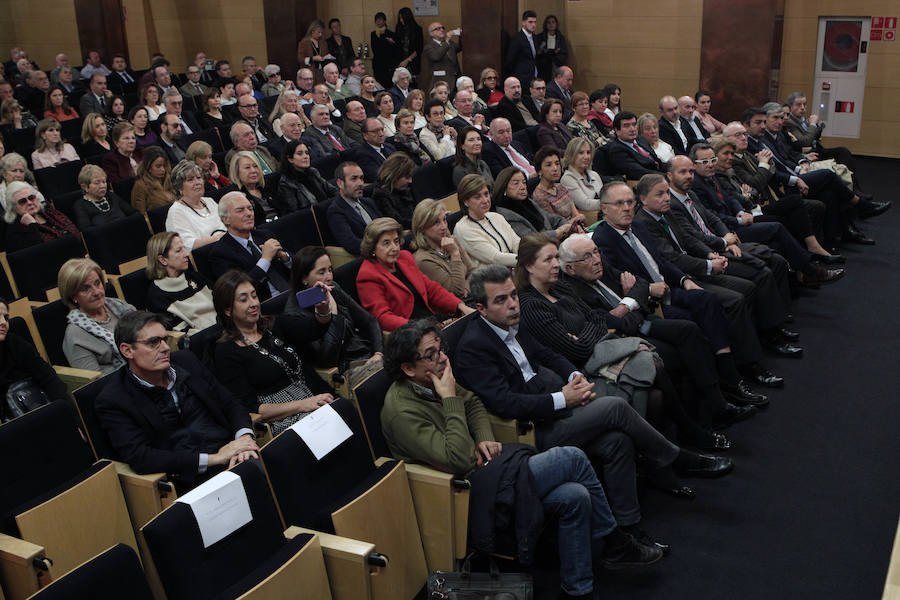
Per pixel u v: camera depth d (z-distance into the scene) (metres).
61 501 2.72
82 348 3.80
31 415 2.91
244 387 3.52
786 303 5.53
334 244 5.54
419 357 3.05
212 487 2.50
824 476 3.96
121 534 2.92
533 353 3.74
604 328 4.06
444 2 13.23
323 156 7.60
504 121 7.18
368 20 13.95
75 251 5.10
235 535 2.53
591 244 4.25
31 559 2.46
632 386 3.73
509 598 2.89
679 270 4.79
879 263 6.97
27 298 4.48
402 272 4.46
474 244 5.13
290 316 3.78
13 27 17.20
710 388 4.22
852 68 10.82
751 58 10.68
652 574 3.27
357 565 2.59
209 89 9.66
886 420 4.46
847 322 5.79
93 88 10.71
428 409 3.09
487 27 11.86
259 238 5.00
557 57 11.84
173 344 4.04
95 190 5.96
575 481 3.11
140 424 3.08
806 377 5.01
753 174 6.84
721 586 3.19
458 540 3.03
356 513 2.73
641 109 12.35
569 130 8.56
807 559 3.34
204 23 15.28
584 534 3.04
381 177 5.88
